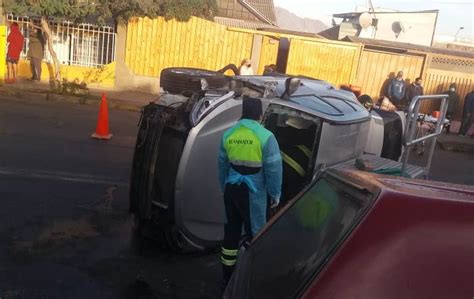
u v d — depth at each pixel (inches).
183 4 653.9
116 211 243.1
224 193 172.7
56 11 610.2
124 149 369.7
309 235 85.4
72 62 676.1
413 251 64.5
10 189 252.4
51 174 285.6
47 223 219.1
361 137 238.2
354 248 65.0
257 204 169.5
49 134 385.1
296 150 211.9
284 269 81.6
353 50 719.7
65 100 563.8
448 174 449.4
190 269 194.5
